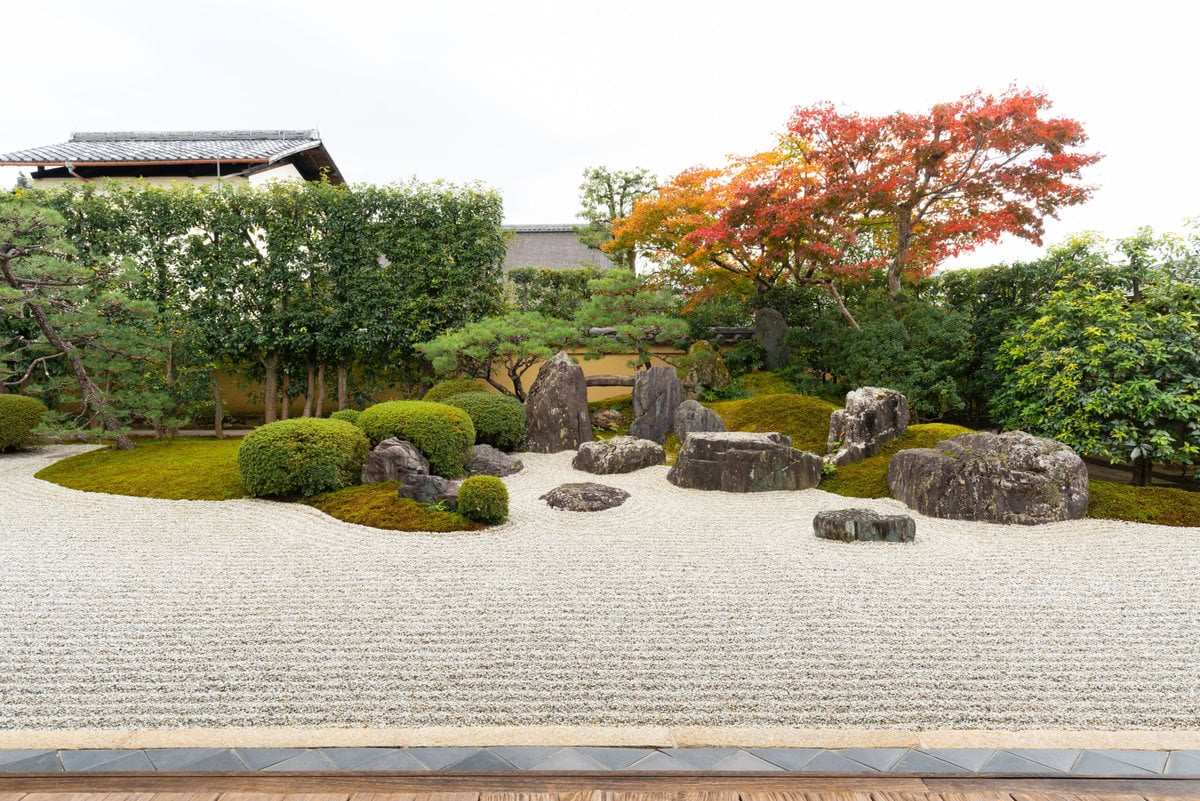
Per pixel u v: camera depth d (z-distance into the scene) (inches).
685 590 179.0
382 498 271.7
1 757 92.0
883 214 473.7
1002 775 87.0
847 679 126.6
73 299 379.6
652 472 354.9
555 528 249.0
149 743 96.3
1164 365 283.9
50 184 585.9
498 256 501.7
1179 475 350.0
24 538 232.4
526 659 135.5
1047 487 252.4
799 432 376.5
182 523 253.8
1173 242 312.8
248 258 462.9
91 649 141.1
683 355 540.1
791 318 529.0
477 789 83.7
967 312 415.5
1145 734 100.3
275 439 279.6
